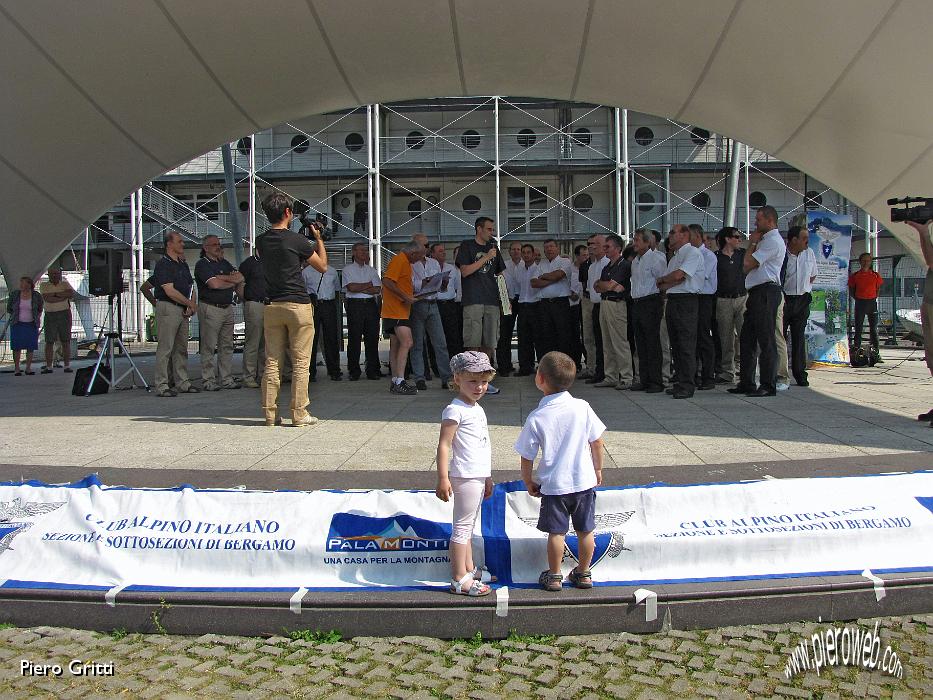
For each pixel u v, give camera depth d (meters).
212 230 31.89
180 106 11.62
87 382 9.26
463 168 30.98
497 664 2.75
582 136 32.25
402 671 2.71
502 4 9.70
